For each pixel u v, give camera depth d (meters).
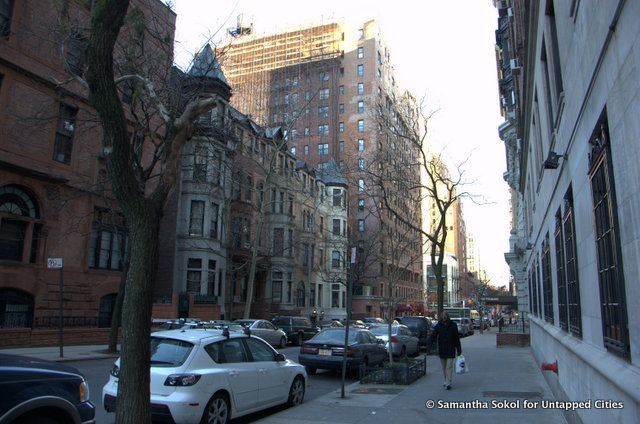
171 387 7.37
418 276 91.19
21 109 22.25
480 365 16.80
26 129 22.36
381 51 81.44
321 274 51.06
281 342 25.48
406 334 20.78
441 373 14.89
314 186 54.22
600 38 4.52
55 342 21.55
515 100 24.66
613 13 3.99
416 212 38.41
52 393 4.94
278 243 42.41
